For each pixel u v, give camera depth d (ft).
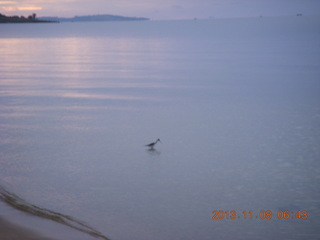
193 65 315.17
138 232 66.85
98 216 72.02
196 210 75.77
